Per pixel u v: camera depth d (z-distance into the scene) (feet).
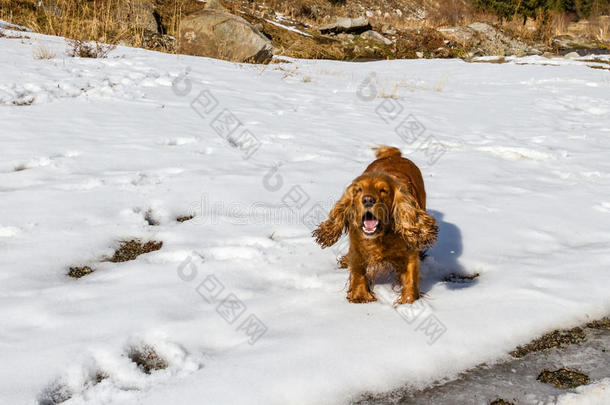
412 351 10.13
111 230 15.48
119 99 29.40
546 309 11.51
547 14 86.38
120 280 12.97
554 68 52.39
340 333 10.71
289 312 11.66
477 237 15.40
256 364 9.70
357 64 55.52
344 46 69.21
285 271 13.56
